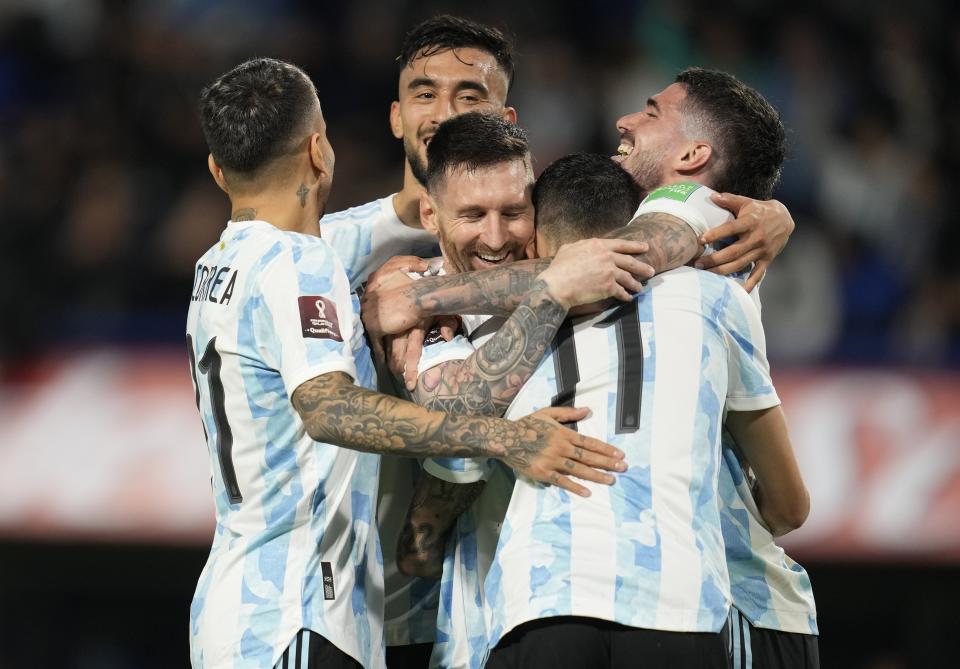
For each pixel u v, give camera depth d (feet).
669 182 44.68
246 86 41.37
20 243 95.86
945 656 84.53
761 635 43.62
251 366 39.52
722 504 42.93
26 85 110.01
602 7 115.24
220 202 101.65
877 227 104.88
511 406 39.88
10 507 83.10
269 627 38.52
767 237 42.57
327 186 42.93
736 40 112.16
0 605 91.50
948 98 113.60
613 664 36.60
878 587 84.58
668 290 40.22
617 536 36.99
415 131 51.55
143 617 93.61
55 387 84.69
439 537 43.68
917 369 84.23
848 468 82.53
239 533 39.96
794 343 86.38
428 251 52.80
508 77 53.36
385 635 46.47
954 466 82.23
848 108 110.83
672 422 38.27
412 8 115.34
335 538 39.78
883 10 115.85
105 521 82.58
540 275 39.37
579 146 108.78
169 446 83.20
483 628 42.70
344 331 39.01
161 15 114.42
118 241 97.96
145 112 107.96
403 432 37.68
